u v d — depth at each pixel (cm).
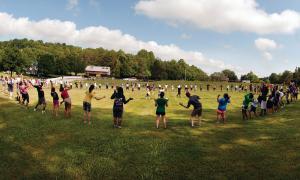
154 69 19888
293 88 4078
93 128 2045
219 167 1395
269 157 1490
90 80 13275
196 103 2159
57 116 2403
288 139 1775
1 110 2545
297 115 2644
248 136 1886
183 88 10025
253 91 8306
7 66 14288
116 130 2003
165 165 1425
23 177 1311
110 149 1622
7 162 1454
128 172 1356
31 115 2388
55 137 1831
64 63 18150
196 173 1341
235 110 3272
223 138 1844
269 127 2148
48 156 1530
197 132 1995
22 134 1886
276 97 3036
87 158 1502
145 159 1491
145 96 5544
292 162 1415
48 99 3791
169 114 2894
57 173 1348
